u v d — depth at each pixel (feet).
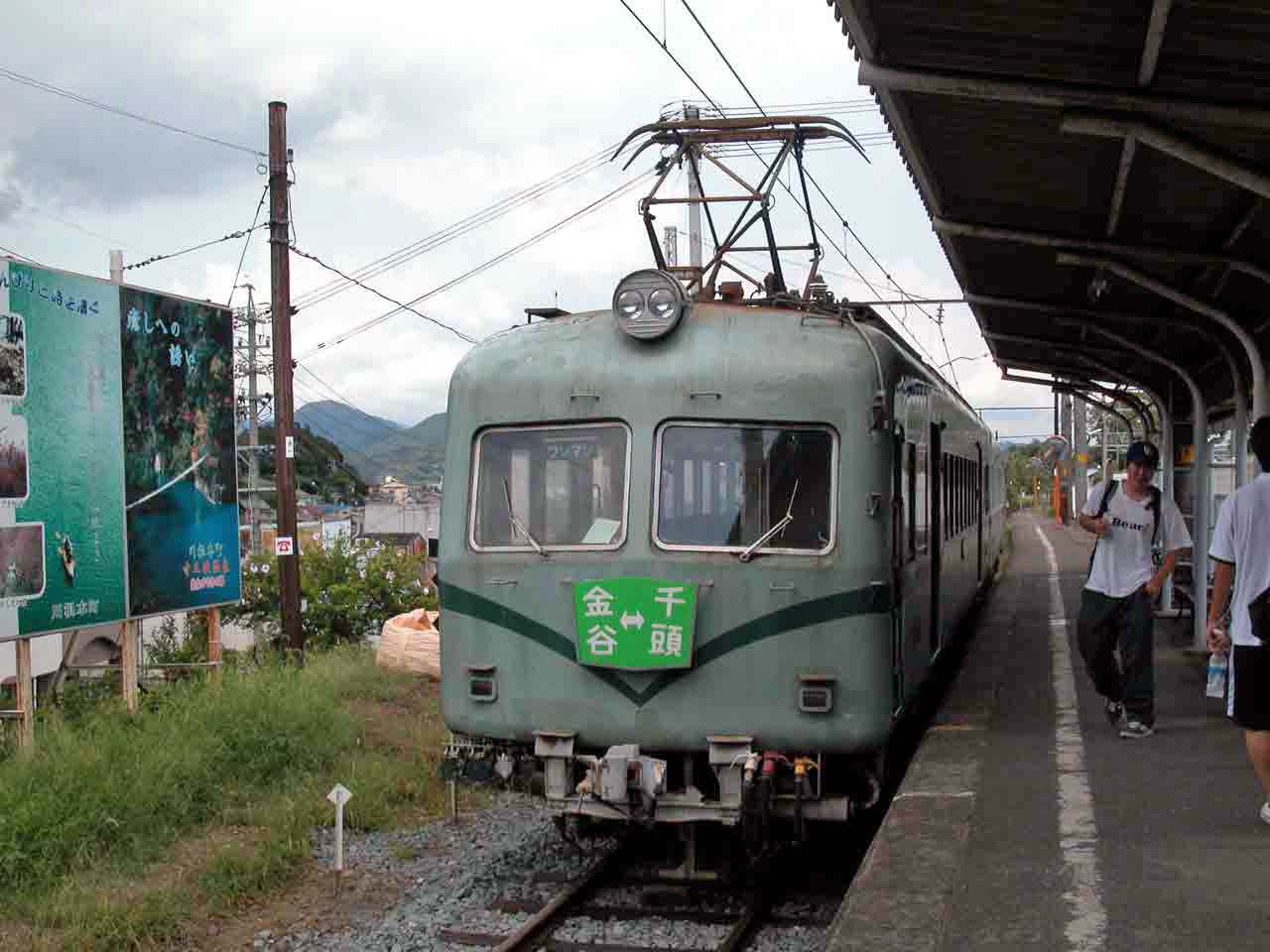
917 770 24.76
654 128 31.22
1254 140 24.02
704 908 23.97
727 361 23.62
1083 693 33.58
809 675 22.61
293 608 57.06
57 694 40.96
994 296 44.52
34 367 36.09
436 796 34.12
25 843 25.34
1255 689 18.15
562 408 24.18
